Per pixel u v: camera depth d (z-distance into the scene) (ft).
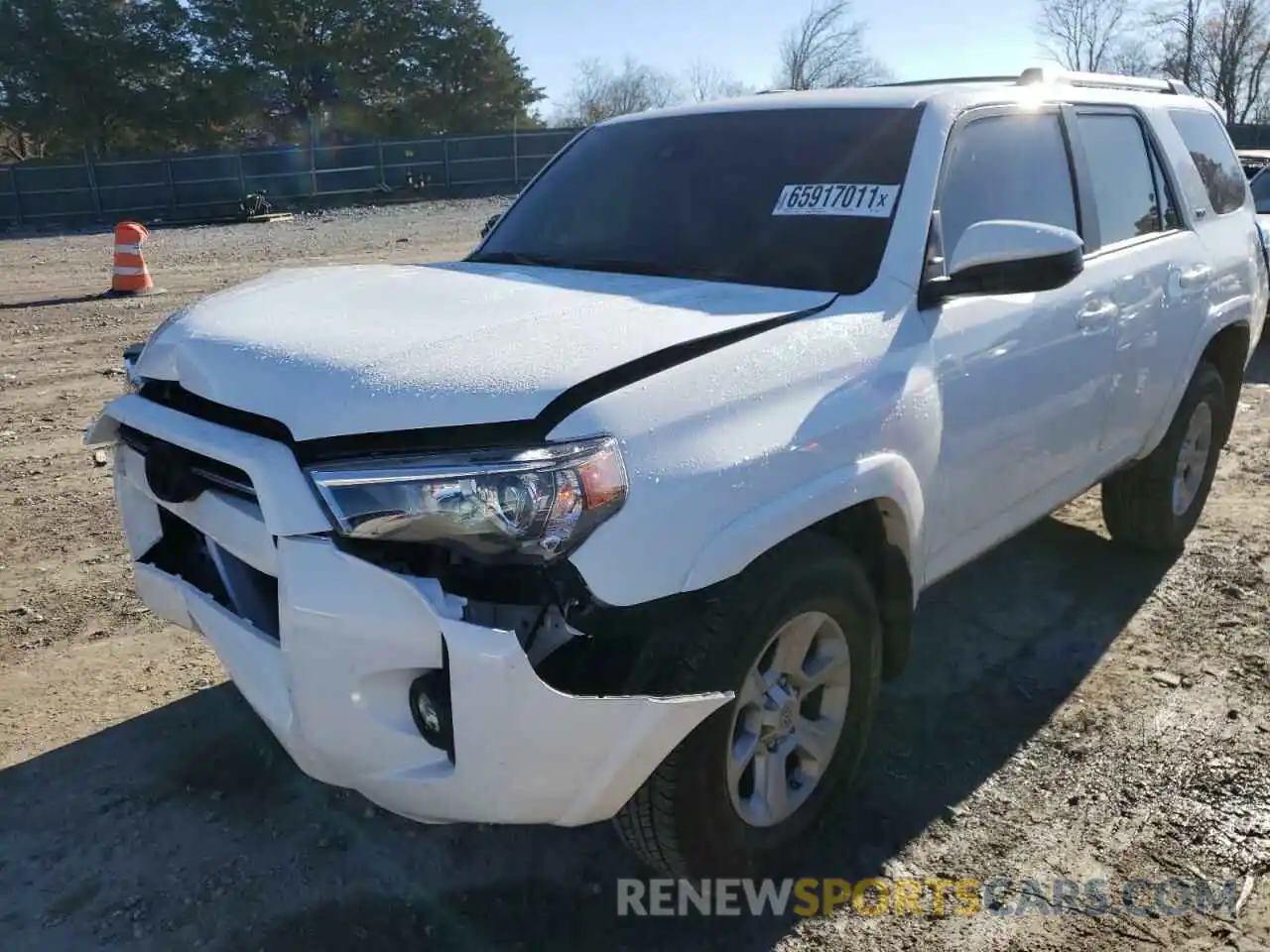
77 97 151.23
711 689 7.86
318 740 7.71
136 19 153.69
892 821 10.12
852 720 9.59
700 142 12.43
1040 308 11.34
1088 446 12.87
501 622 7.51
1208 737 11.44
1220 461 20.72
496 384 7.41
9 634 13.71
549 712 7.11
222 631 8.67
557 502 7.10
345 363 7.79
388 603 7.19
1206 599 14.71
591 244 11.95
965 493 10.62
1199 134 16.38
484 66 172.76
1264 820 10.10
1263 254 17.20
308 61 160.25
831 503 8.51
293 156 110.83
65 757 11.10
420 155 117.60
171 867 9.55
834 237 10.48
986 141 11.51
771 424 8.23
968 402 10.30
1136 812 10.24
